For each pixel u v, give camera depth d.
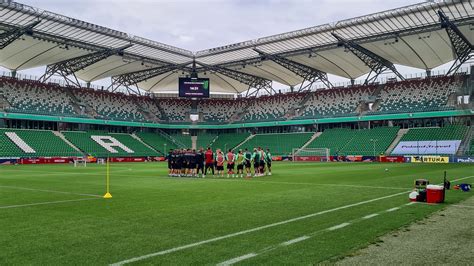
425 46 53.44
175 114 83.12
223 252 6.97
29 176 28.05
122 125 72.31
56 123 65.56
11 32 47.31
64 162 56.38
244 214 10.95
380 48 55.09
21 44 52.41
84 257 6.70
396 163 49.97
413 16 44.38
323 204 12.84
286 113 76.25
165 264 6.28
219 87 86.62
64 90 69.88
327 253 6.83
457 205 12.24
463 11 42.44
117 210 11.80
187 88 65.38
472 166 39.19
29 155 54.84
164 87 85.94
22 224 9.62
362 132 65.31
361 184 20.22
